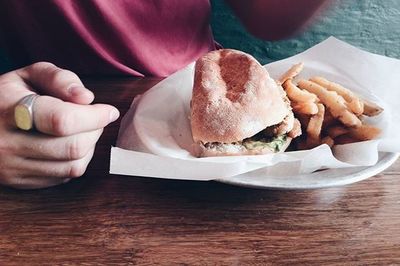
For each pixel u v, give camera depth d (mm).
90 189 371
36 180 362
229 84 468
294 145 472
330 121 462
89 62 647
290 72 503
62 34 634
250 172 385
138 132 427
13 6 616
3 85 380
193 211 353
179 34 704
